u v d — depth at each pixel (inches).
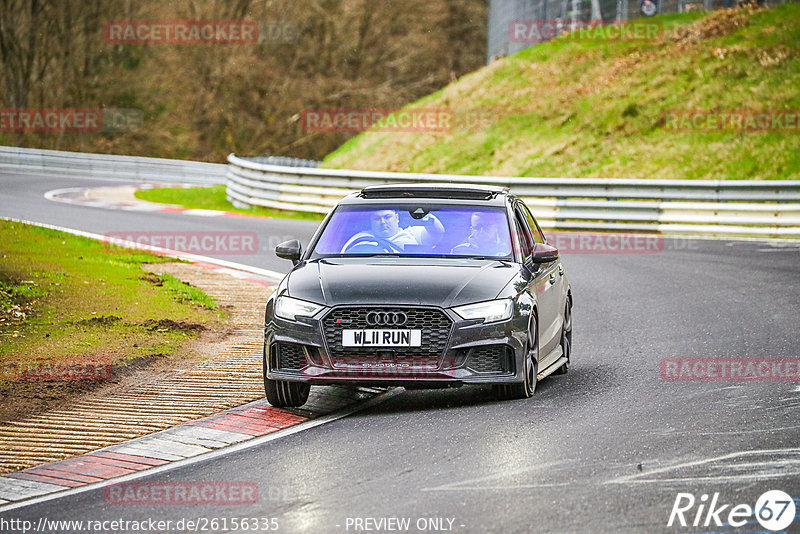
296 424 1117.1
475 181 3538.4
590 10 5629.9
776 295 2000.5
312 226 3334.2
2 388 1253.7
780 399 1181.7
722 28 5108.3
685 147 4237.2
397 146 5098.4
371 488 864.9
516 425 1077.8
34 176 5964.6
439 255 1266.0
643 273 2374.5
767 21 5073.8
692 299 1988.2
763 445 981.8
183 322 1713.8
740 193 3235.7
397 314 1143.6
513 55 5620.1
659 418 1099.3
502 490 848.9
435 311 1146.7
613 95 4805.6
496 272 1213.7
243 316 1838.1
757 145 4109.3
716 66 4761.3
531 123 4859.7
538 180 3457.2
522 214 1389.0
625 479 874.8
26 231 2805.1
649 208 3280.0
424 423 1099.3
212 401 1221.7
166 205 4111.7
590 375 1353.3
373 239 1288.1
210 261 2568.9
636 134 4475.9
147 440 1052.5
